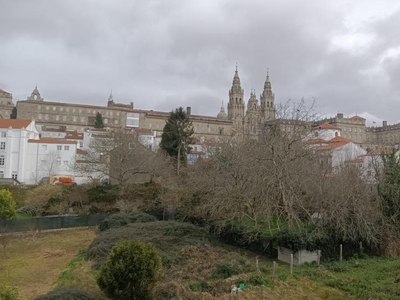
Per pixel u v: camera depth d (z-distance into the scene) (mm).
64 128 92312
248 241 22281
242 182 24188
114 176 42250
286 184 22000
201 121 106438
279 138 23875
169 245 20656
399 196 22672
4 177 56188
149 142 73000
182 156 46438
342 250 20625
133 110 106938
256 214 23062
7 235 28938
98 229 29969
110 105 116000
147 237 21344
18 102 100062
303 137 24922
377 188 24500
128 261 13602
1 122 58875
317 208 21828
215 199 24641
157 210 33500
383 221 21953
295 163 22938
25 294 16094
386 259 20328
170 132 47312
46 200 37312
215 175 26672
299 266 18875
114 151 40719
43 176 57844
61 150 59375
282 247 20234
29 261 22078
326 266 18766
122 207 33156
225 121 110375
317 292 15016
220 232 24562
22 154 57125
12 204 30906
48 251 24172
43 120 100875
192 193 30125
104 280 13664
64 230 31594
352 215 21344
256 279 15797
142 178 47000
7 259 22750
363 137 108312
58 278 17938
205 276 16000
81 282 16047
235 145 32562
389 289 14805
